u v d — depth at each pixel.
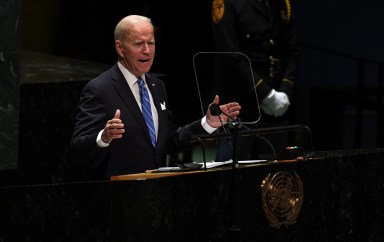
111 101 13.56
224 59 17.73
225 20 17.75
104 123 13.48
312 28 25.64
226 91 17.88
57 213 11.10
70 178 20.19
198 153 20.73
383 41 25.64
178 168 12.17
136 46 13.66
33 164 19.89
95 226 11.06
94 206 11.05
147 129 13.62
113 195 11.02
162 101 14.20
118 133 12.27
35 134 19.86
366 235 13.62
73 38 25.27
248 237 12.04
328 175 12.95
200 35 22.53
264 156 13.65
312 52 25.59
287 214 12.41
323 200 12.91
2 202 11.23
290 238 12.55
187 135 14.11
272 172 12.27
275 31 18.12
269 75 18.05
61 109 20.19
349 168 13.26
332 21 25.64
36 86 19.80
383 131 24.97
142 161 13.49
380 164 13.77
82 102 13.72
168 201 11.28
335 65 25.59
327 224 13.01
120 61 13.93
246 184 11.99
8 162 17.41
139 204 11.09
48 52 25.75
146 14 23.05
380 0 25.64
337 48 25.73
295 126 12.91
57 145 20.17
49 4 25.61
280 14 18.27
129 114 13.58
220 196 11.78
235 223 11.73
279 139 17.97
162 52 22.89
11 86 17.27
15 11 17.11
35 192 11.14
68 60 24.58
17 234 11.22
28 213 11.17
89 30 24.91
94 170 13.40
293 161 12.52
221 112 13.34
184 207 11.43
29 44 26.05
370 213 13.66
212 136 12.24
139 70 13.79
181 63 22.69
